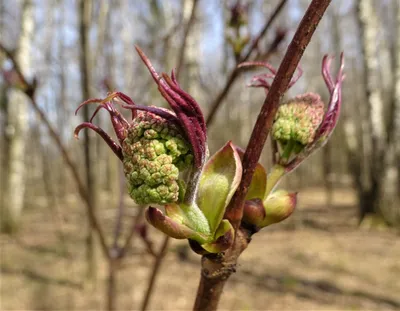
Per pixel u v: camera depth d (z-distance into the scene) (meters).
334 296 5.72
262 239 9.23
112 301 2.07
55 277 6.50
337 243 8.47
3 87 8.96
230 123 14.62
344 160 24.59
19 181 10.59
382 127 10.07
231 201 0.79
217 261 0.80
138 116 0.74
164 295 5.79
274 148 0.94
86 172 3.01
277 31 1.89
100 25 4.50
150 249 1.84
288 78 0.72
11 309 5.36
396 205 9.66
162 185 0.73
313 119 0.91
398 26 9.70
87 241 5.98
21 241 9.27
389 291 5.85
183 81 6.50
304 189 21.61
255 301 5.62
